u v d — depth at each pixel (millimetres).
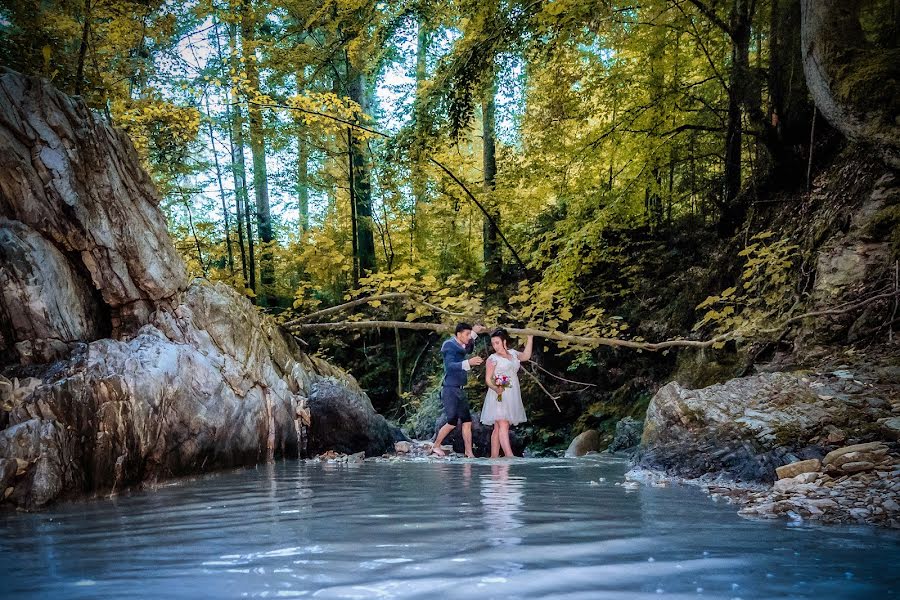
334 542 2352
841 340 6938
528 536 2439
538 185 12422
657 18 10445
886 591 1680
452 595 1630
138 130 9180
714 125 10992
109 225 5344
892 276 6742
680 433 5043
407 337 15773
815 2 6902
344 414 7785
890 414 4387
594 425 10523
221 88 10680
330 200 16984
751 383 5469
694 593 1657
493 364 8102
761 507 3047
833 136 8906
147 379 4648
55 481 3586
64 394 3984
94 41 8281
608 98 11188
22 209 4832
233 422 5816
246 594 1663
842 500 3068
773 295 8328
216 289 6824
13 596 1697
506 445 7879
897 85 6391
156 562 2066
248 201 12680
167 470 4723
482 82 9477
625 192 10938
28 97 5016
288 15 12812
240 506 3420
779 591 1675
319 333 15469
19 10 6672
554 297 10352
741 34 9336
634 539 2373
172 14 9539
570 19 8414
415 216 14680
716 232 10945
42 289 4598
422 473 5359
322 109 9688
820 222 8078
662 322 10688
